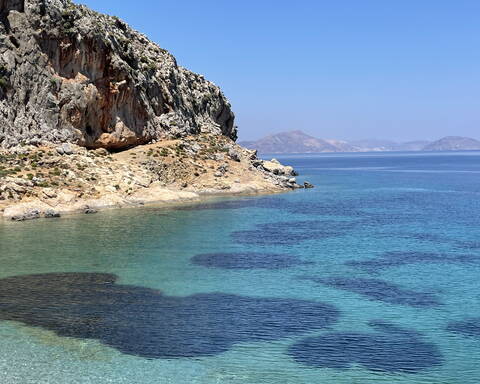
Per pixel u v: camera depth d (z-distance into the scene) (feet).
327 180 530.27
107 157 308.60
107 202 258.37
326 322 107.34
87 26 308.40
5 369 84.74
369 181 516.32
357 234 208.33
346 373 85.35
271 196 339.36
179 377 83.15
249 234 203.92
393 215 264.11
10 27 289.74
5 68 280.51
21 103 284.41
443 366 87.92
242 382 81.97
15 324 103.71
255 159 425.69
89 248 171.53
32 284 130.82
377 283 136.05
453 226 230.48
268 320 108.17
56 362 87.51
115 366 86.43
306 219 246.06
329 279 139.85
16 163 258.57
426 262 160.35
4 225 208.95
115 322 105.60
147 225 216.33
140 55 396.16
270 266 153.48
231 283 135.03
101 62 316.19
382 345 96.02
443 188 433.07
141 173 306.76
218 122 488.85
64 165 269.64
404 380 83.20
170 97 398.83
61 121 296.30
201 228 213.87
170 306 115.85
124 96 332.19
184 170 340.18
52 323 104.58
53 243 177.78
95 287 129.29
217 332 101.35
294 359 90.07
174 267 150.10
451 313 112.98
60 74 301.84
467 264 157.79
